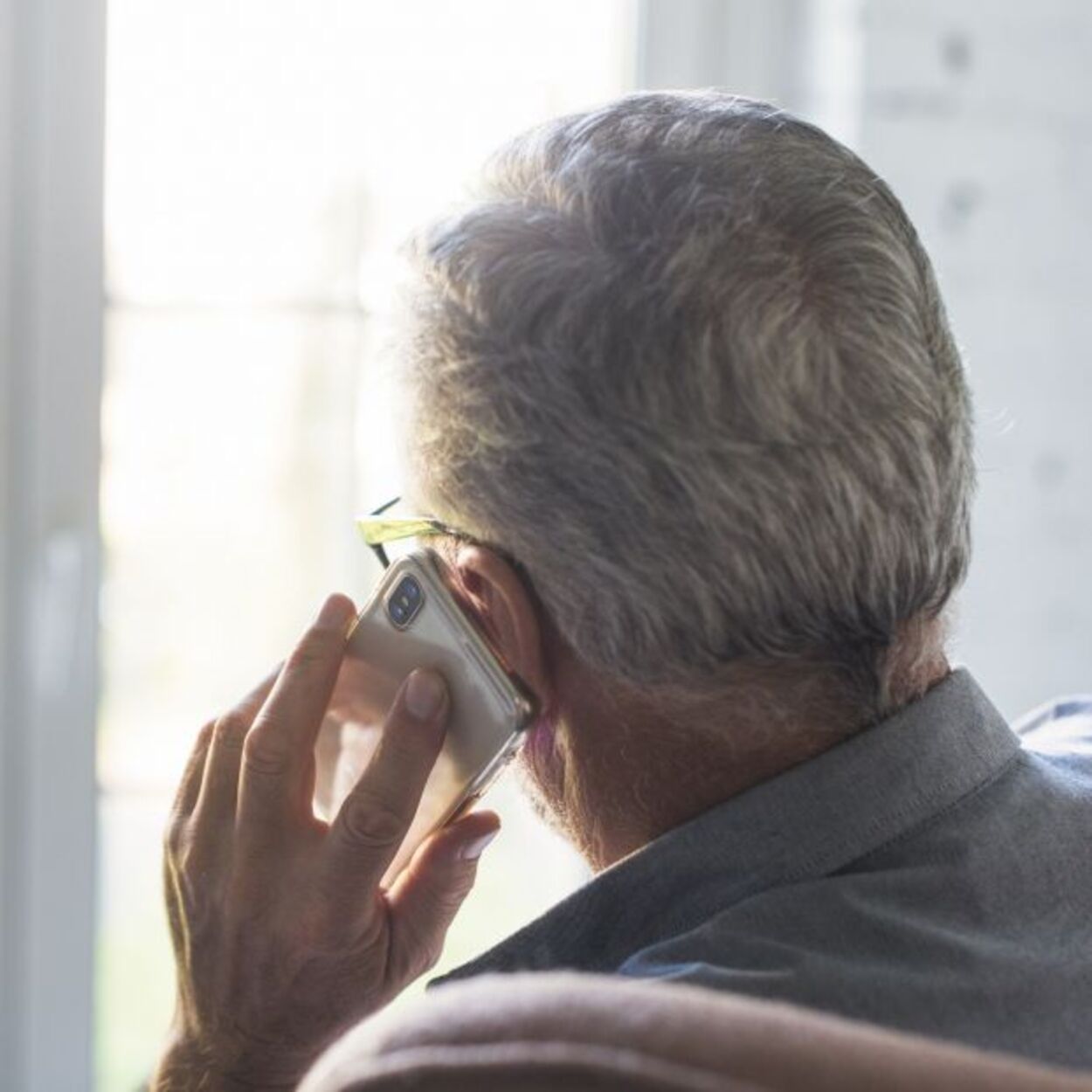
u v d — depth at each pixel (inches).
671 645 44.0
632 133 46.4
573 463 43.5
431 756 49.8
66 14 100.3
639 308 42.9
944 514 45.4
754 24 109.5
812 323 42.9
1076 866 46.1
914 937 43.3
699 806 46.9
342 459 108.9
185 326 106.0
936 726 46.2
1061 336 110.0
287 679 51.8
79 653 105.8
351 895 51.6
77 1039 108.9
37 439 103.2
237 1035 54.3
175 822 55.6
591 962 47.9
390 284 50.6
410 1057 33.3
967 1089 31.9
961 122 105.7
